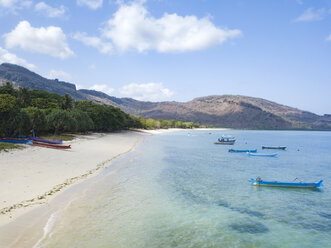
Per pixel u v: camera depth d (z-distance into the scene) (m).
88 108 108.69
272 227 19.78
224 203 25.02
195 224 19.53
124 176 34.19
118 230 17.50
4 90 84.50
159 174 36.81
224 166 47.28
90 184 28.41
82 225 17.72
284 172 44.19
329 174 43.12
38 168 32.56
